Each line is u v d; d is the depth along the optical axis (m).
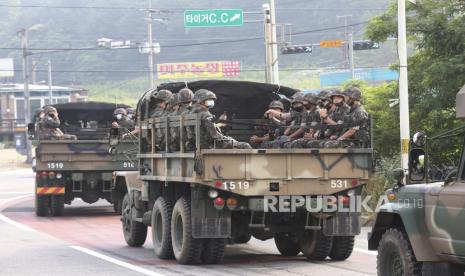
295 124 34.88
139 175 38.34
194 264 33.56
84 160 57.72
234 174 31.19
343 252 34.12
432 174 23.97
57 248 40.06
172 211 34.75
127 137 56.50
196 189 31.95
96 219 56.78
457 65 45.72
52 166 57.53
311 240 34.25
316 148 32.22
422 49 50.72
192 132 31.86
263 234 34.03
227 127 37.25
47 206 58.53
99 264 34.03
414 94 49.56
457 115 21.38
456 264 22.81
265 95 38.47
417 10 49.91
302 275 30.41
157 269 32.31
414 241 23.06
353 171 32.31
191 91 35.09
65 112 64.62
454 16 48.97
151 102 37.81
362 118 32.59
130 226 40.50
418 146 23.25
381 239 24.67
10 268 33.09
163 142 35.22
